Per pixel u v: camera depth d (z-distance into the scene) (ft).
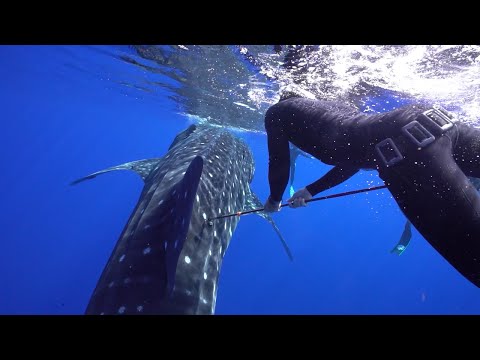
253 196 23.57
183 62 29.76
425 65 20.11
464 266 6.40
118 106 78.59
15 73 61.72
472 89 22.25
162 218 11.85
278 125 9.25
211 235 13.84
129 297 10.07
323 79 23.79
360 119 8.03
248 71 26.53
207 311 11.10
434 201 6.55
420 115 7.14
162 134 129.90
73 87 64.85
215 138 22.53
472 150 7.36
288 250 21.97
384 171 7.25
